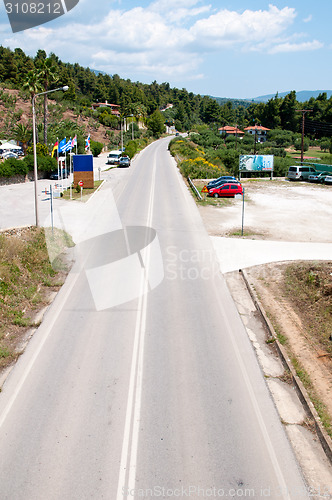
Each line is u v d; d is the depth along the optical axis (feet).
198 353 34.86
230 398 29.12
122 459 23.44
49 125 232.32
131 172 161.48
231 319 41.34
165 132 531.91
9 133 224.53
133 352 34.68
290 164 175.42
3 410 27.40
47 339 36.63
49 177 139.13
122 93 528.63
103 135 307.78
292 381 31.40
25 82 145.89
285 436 25.66
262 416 27.37
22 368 32.24
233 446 24.67
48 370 31.99
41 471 22.53
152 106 581.53
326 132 434.30
